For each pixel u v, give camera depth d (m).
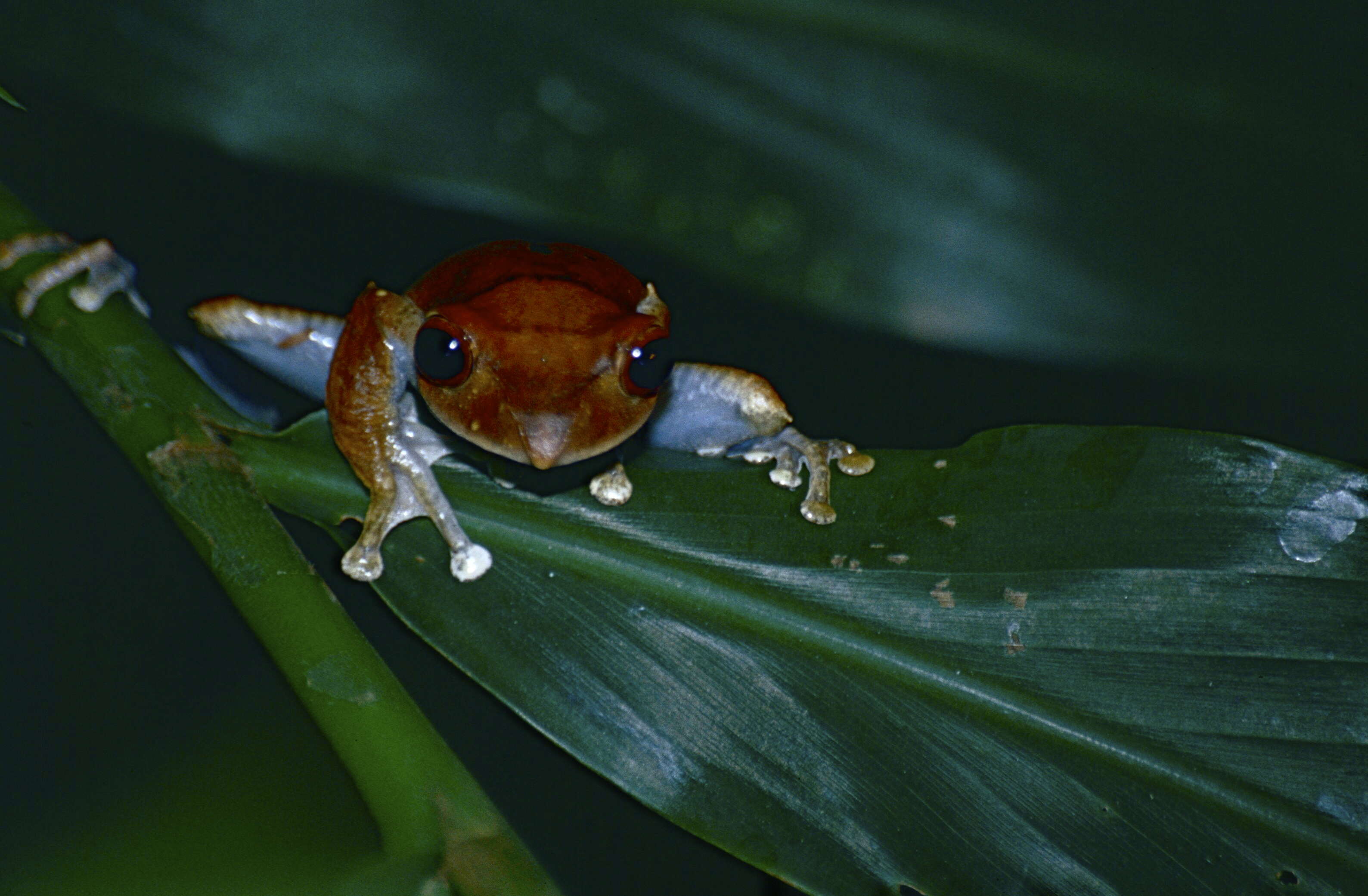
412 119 0.40
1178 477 0.38
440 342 0.38
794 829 0.37
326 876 0.35
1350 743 0.37
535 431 0.38
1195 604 0.38
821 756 0.37
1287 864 0.37
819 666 0.38
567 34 0.40
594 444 0.38
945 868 0.37
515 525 0.38
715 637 0.38
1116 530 0.38
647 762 0.37
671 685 0.38
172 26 0.39
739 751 0.37
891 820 0.37
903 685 0.38
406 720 0.36
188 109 0.39
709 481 0.39
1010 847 0.37
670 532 0.38
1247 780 0.37
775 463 0.39
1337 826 0.37
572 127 0.40
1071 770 0.37
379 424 0.38
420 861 0.35
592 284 0.40
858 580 0.38
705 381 0.40
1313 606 0.38
